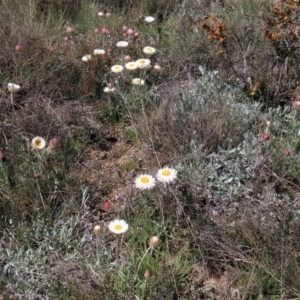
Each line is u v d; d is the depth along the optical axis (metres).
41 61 1.56
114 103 1.48
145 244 1.04
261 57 1.54
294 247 1.00
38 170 1.18
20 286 0.96
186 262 1.02
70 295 0.94
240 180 1.18
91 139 1.40
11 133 1.30
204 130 1.28
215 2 1.98
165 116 1.31
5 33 1.66
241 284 0.98
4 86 1.46
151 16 1.96
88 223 1.10
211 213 1.09
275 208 1.08
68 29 1.71
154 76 1.60
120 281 0.96
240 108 1.36
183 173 1.16
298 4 1.49
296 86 1.50
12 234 1.06
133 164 1.31
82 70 1.57
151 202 1.13
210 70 1.63
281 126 1.33
